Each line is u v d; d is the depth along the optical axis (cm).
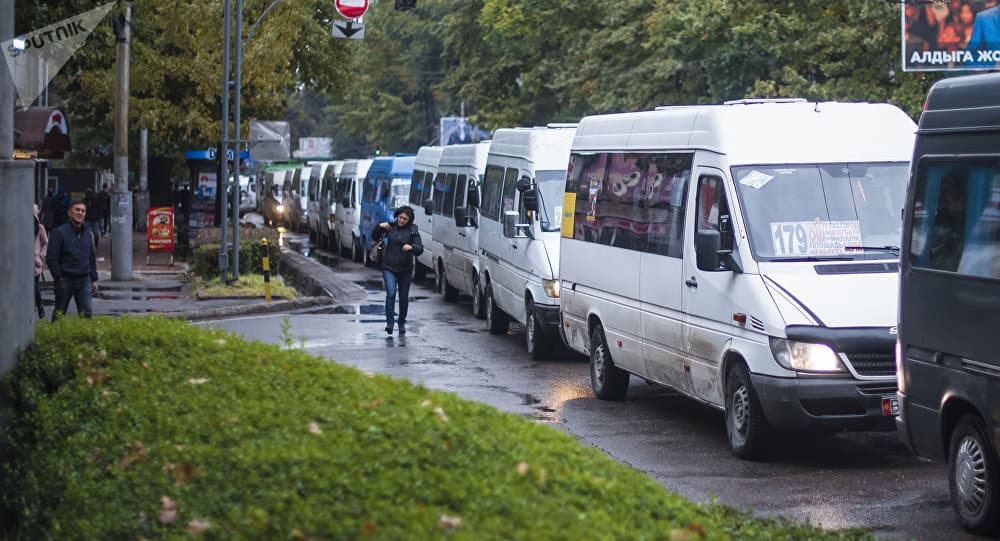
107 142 11156
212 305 5394
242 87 8094
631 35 10038
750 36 8031
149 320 2027
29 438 1587
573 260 3447
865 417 2317
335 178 10306
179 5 7931
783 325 2345
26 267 1752
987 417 1847
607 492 1261
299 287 6738
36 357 1714
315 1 9350
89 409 1552
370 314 5259
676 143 2864
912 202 2094
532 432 1454
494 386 3369
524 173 4147
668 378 2842
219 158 8325
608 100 9962
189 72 7988
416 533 1091
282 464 1249
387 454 1273
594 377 3256
